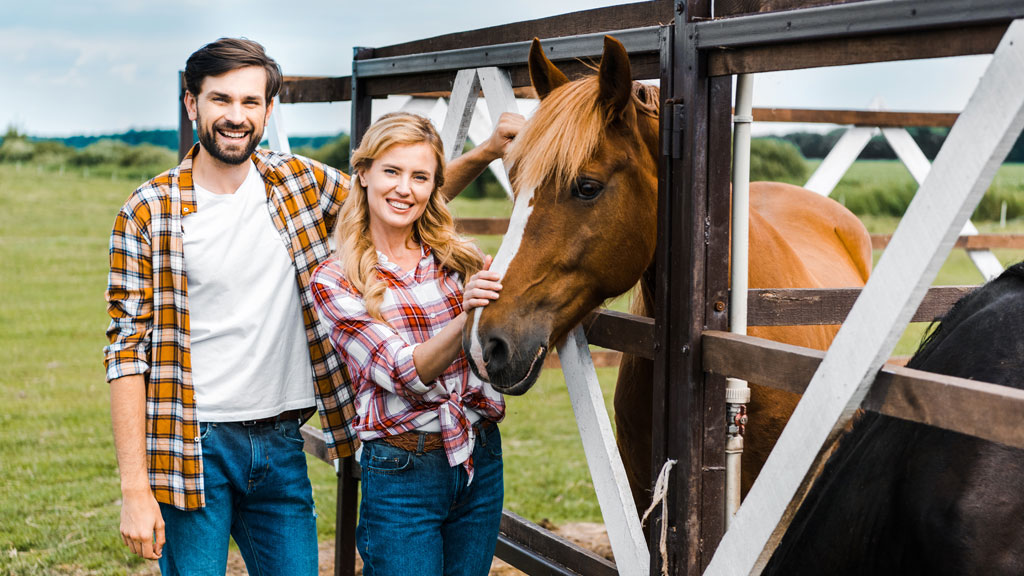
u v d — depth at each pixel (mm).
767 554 1615
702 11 1780
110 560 3971
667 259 1856
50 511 4637
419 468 1901
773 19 1585
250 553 2160
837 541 1602
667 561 1885
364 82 3195
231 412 2012
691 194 1782
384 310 1936
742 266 1999
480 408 1975
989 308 1625
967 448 1390
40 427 6371
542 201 1887
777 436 2379
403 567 1893
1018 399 1158
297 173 2160
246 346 2020
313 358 2158
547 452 6074
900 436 1543
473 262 2080
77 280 13742
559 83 2014
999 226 17984
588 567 2277
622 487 2059
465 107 2588
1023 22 1172
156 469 1948
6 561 3941
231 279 2002
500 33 2443
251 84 1936
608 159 1886
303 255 2107
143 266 1945
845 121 4500
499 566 4133
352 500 3262
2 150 33531
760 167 25266
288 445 2109
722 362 1750
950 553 1345
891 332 1340
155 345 1957
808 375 1522
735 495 1947
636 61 2008
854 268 3598
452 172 2330
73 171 31688
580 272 1920
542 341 1865
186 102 2020
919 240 1305
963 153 1248
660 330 1880
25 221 20234
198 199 1993
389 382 1830
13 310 11266
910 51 1391
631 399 2482
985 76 1220
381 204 1928
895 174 25609
